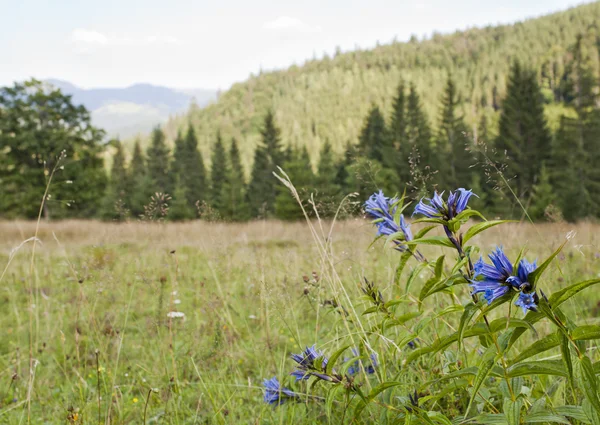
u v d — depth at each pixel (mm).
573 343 1360
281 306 3348
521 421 1653
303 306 4656
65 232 15984
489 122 97812
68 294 6230
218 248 5160
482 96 128250
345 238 3928
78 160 33781
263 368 3670
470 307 1536
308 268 4324
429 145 34094
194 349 3893
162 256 6137
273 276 4070
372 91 178750
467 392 2449
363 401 2014
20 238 15789
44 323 5418
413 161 2549
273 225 12195
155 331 4523
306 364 2172
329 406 2049
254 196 49156
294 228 11492
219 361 3854
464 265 1694
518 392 1698
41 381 3924
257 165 50125
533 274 1364
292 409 2703
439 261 1755
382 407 2133
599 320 2705
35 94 34094
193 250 7746
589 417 1421
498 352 1530
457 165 28719
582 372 1363
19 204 31703
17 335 5066
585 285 1309
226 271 5238
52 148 32719
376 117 47281
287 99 198000
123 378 3820
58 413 3246
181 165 54344
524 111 35250
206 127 180250
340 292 3080
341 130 148125
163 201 4727
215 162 54344
